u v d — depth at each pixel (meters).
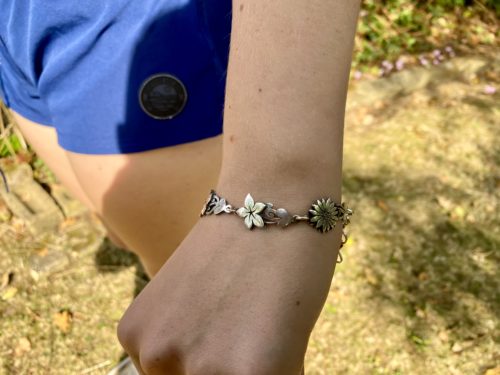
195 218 0.31
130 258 0.85
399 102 1.21
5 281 0.81
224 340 0.17
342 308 0.78
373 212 0.92
